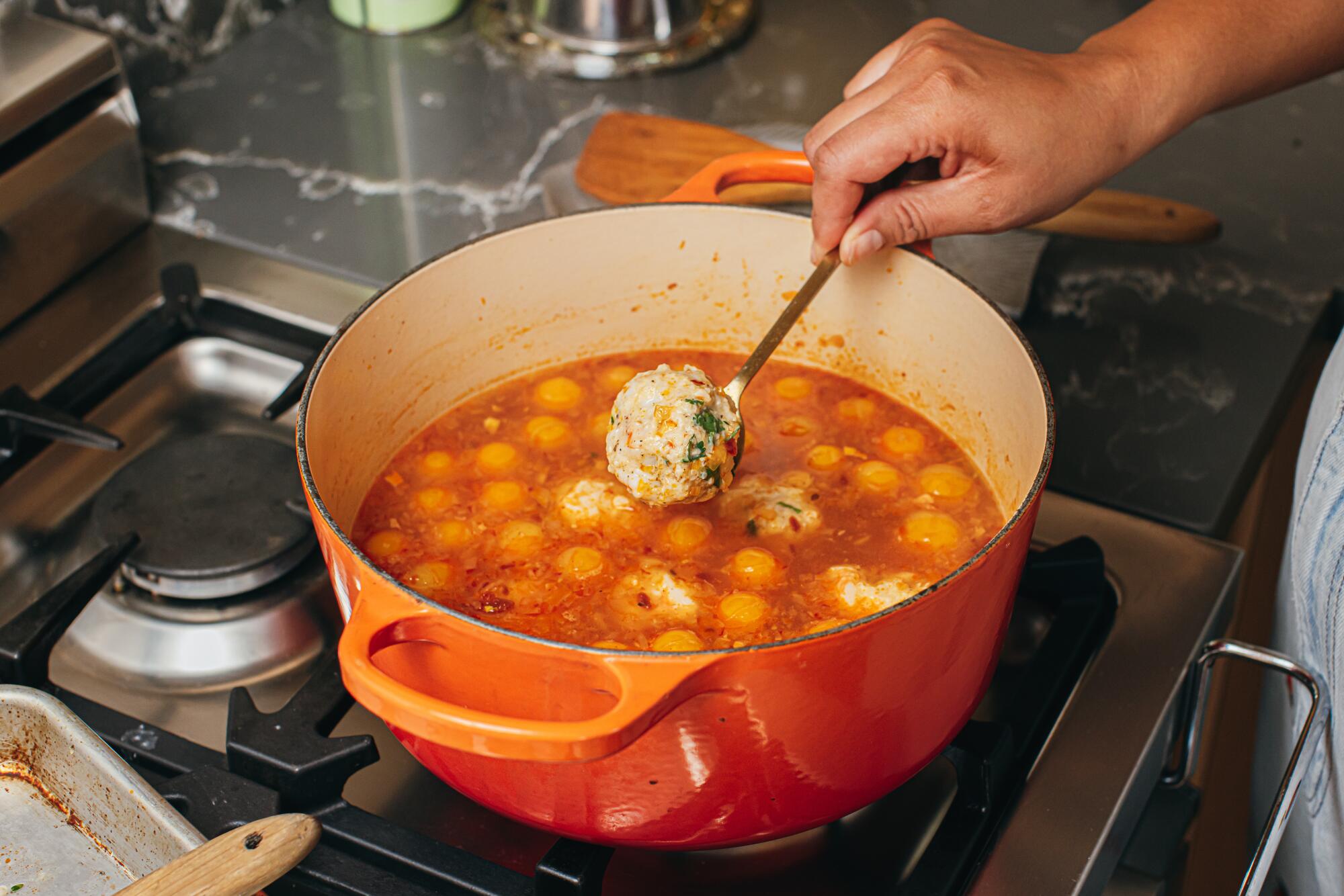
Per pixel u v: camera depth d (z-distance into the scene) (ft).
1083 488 3.79
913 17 6.25
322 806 2.66
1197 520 3.67
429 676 2.27
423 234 4.83
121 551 3.13
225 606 3.26
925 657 2.24
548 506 3.17
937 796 2.87
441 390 3.37
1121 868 3.16
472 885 2.50
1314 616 2.80
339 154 5.28
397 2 6.02
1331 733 2.74
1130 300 4.59
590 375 3.56
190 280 4.13
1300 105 5.74
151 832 2.35
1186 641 3.09
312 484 2.35
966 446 3.28
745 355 3.61
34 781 2.58
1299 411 4.64
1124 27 3.32
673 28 5.93
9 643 2.86
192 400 4.06
